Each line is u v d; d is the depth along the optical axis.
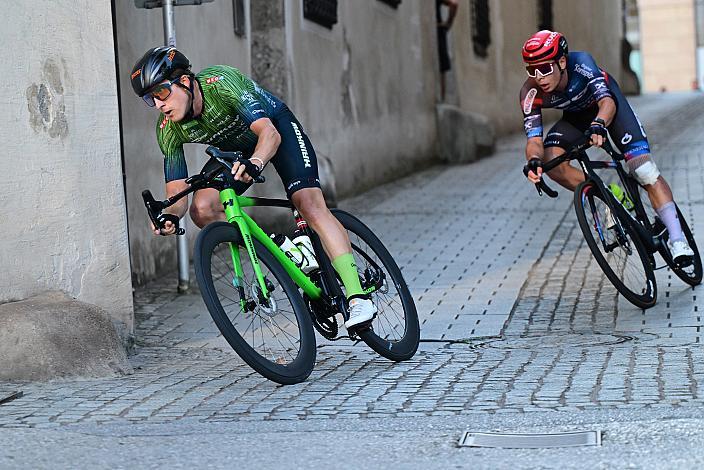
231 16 24.11
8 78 13.18
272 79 25.66
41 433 10.05
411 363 13.29
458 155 37.34
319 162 26.20
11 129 13.22
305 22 27.30
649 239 16.55
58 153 13.95
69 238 14.09
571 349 13.79
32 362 12.58
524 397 10.91
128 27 19.31
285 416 10.53
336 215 13.31
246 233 11.94
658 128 43.69
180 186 12.51
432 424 9.98
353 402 11.08
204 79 11.91
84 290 14.30
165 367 13.49
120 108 18.62
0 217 13.07
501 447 9.12
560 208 26.30
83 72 14.46
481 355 13.73
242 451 9.30
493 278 19.09
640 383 11.28
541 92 16.03
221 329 11.44
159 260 20.12
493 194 29.20
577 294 17.61
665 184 16.94
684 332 14.52
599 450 8.86
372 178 31.88
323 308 12.86
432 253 21.56
